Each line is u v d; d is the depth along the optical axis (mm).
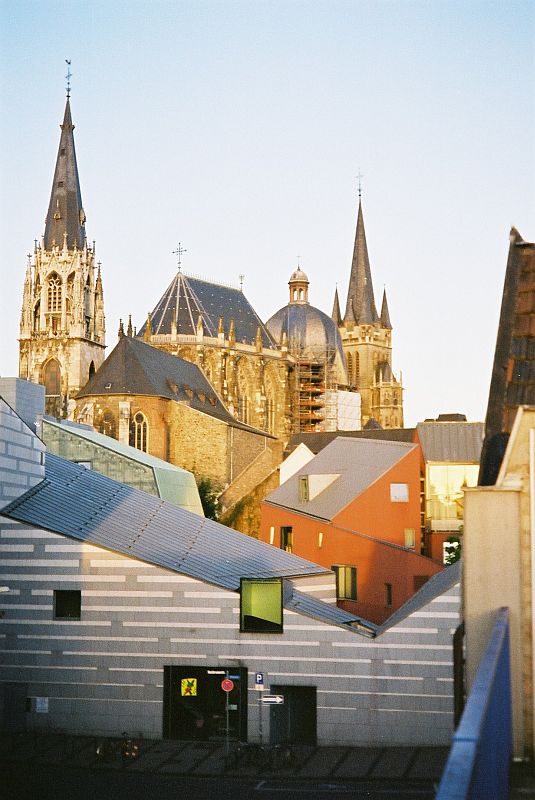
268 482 133000
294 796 40250
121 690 53750
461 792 10938
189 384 179500
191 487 114938
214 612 53219
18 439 59281
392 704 51094
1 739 52438
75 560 54844
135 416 159500
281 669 52312
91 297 195375
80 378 189250
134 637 53906
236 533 69000
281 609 52531
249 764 46938
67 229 192625
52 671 54438
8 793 40094
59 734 53438
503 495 23594
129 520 62062
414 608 51906
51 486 63188
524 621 23266
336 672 51719
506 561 23453
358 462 93750
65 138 196625
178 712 53344
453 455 92062
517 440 24594
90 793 40656
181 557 57562
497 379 28953
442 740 50531
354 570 82875
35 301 191375
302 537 89375
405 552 79312
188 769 46000
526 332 29094
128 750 48188
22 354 191125
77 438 102250
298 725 52344
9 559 55406
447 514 90812
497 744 16812
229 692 52781
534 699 22938
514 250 30281
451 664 50656
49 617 54781
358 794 40594
